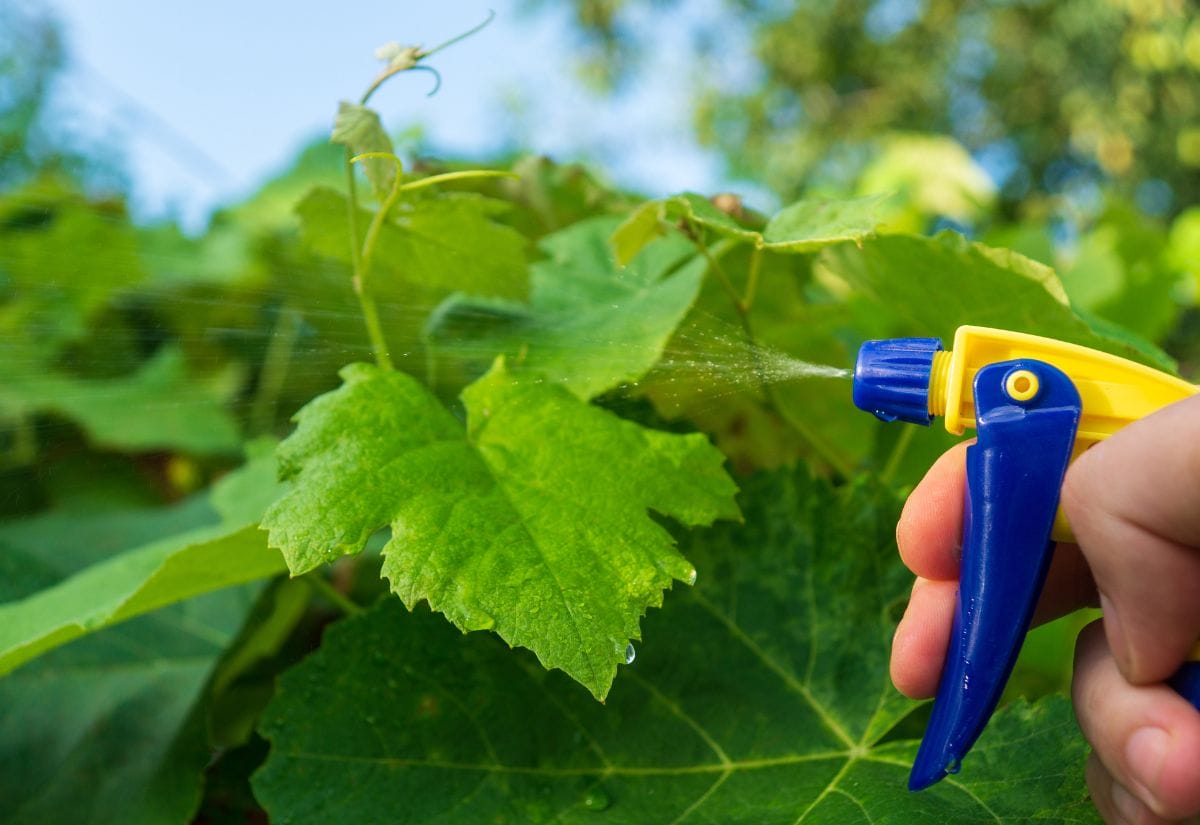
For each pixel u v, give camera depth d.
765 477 0.32
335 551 0.24
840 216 0.27
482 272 0.32
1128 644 0.20
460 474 0.26
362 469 0.25
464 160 0.49
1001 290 0.29
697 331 0.34
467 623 0.23
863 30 4.20
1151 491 0.19
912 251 0.30
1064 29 3.59
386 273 0.35
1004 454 0.21
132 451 0.56
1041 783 0.26
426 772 0.28
